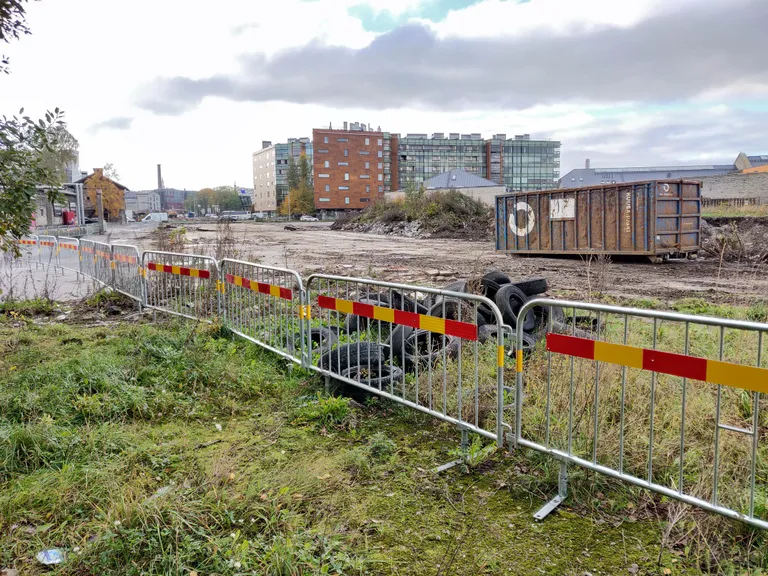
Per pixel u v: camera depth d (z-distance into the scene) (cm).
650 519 318
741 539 293
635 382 442
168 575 260
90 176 7931
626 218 1812
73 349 667
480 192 5853
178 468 378
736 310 877
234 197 16950
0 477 357
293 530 297
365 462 383
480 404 448
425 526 313
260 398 526
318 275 548
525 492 349
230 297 735
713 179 4303
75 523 309
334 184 11550
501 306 680
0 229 498
